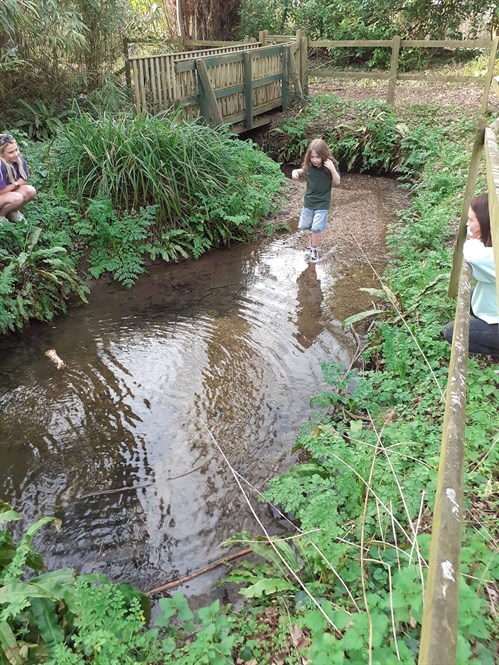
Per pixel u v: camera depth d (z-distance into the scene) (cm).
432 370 379
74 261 603
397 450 302
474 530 246
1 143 545
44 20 776
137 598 237
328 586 245
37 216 589
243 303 564
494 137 340
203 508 331
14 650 221
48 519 283
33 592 234
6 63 749
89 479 354
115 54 942
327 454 302
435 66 1381
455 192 727
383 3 1346
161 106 803
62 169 652
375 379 392
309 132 1027
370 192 890
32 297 532
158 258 657
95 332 521
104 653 212
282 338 498
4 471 362
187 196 687
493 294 320
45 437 390
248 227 716
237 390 432
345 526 271
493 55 945
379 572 240
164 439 385
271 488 301
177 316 545
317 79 1357
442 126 975
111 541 313
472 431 295
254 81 986
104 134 661
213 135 756
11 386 445
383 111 1016
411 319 462
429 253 562
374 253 661
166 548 307
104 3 876
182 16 1349
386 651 185
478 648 190
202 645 217
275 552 276
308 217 638
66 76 876
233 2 1406
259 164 858
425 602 141
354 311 536
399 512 270
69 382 448
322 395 398
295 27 1507
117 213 649
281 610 244
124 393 433
